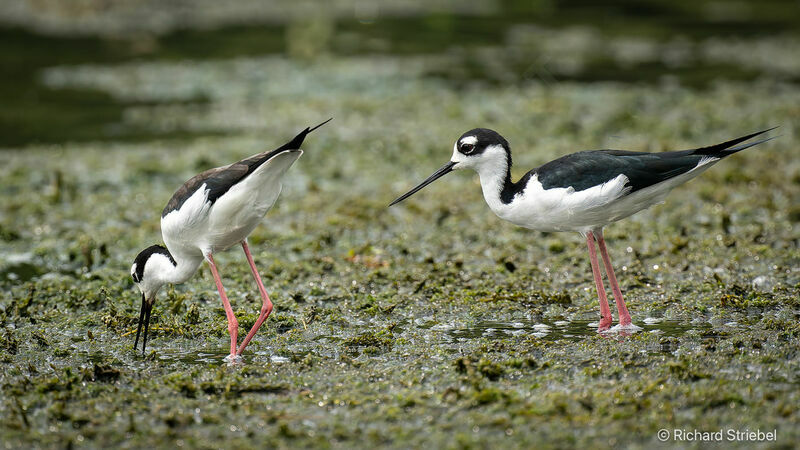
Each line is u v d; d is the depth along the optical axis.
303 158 17.56
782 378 8.27
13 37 26.84
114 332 10.23
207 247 9.39
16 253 13.08
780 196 14.42
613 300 10.82
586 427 7.51
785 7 31.23
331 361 9.18
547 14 30.58
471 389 8.27
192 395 8.40
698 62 24.52
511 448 7.25
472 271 11.93
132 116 20.50
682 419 7.57
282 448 7.40
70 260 12.78
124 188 16.03
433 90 22.09
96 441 7.59
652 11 30.88
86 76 23.47
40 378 8.87
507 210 9.88
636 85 22.39
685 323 9.95
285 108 20.95
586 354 9.07
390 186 15.91
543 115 19.91
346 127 19.53
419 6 31.73
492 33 27.91
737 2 32.25
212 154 17.45
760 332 9.41
